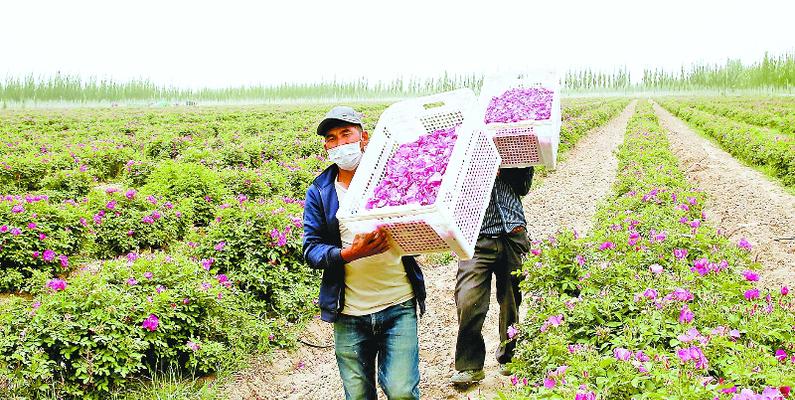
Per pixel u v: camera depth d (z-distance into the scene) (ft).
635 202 27.58
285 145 62.44
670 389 8.77
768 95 285.23
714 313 11.73
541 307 14.47
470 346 14.82
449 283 24.53
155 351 16.39
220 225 23.40
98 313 15.98
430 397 15.20
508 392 13.74
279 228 23.36
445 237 9.44
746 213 32.81
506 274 14.93
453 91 11.25
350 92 457.68
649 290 12.16
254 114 145.48
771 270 22.79
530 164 14.08
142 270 18.69
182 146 65.21
